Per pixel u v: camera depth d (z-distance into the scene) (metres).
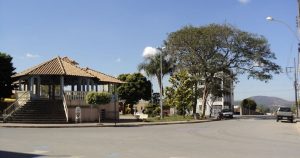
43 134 27.89
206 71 67.44
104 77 51.66
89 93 42.44
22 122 41.88
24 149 18.98
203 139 24.36
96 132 30.28
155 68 70.00
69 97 44.31
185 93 62.72
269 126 41.06
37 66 48.03
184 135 27.59
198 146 20.19
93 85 50.56
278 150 18.55
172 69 70.00
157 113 66.56
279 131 32.94
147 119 52.62
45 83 49.72
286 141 23.39
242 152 17.72
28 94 45.31
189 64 66.94
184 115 64.56
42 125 37.91
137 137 25.73
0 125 37.41
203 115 68.00
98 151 18.14
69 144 21.20
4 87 52.00
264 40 67.19
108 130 32.91
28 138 24.66
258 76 67.69
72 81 51.12
